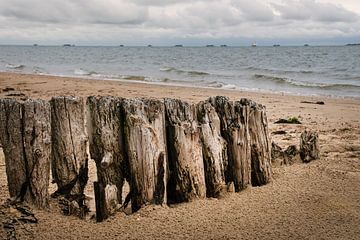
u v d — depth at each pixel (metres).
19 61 59.38
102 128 4.57
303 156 6.75
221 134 5.31
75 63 54.84
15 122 4.44
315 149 6.78
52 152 4.66
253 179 5.57
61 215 4.55
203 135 5.01
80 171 4.67
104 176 4.63
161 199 4.70
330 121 11.74
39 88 20.19
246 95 18.89
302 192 5.34
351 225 4.48
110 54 101.38
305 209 4.85
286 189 5.42
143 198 4.60
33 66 46.34
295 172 6.11
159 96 17.58
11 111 4.43
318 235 4.27
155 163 4.59
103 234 4.22
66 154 4.59
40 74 33.25
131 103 4.57
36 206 4.54
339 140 8.61
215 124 5.15
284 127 10.64
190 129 4.81
